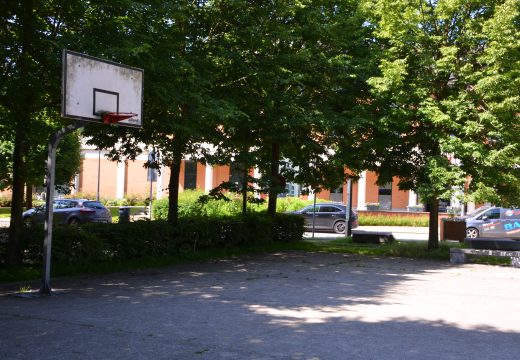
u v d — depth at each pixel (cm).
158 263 1453
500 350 639
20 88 1081
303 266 1473
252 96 1642
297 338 681
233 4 1477
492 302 968
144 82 1177
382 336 698
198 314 821
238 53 1514
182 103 1271
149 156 1683
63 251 1261
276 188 1762
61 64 1039
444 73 1661
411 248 1869
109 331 704
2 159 1256
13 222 1217
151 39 1160
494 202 1612
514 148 1536
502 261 1658
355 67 1706
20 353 601
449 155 1730
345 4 1830
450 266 1548
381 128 1641
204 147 1708
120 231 1406
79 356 591
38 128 1154
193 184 5125
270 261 1582
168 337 675
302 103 1756
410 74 1703
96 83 1015
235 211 2681
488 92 1508
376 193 4788
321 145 1892
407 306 915
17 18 1130
